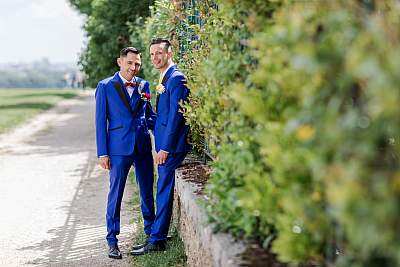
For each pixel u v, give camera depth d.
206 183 5.46
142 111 6.37
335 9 2.25
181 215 6.00
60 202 9.09
